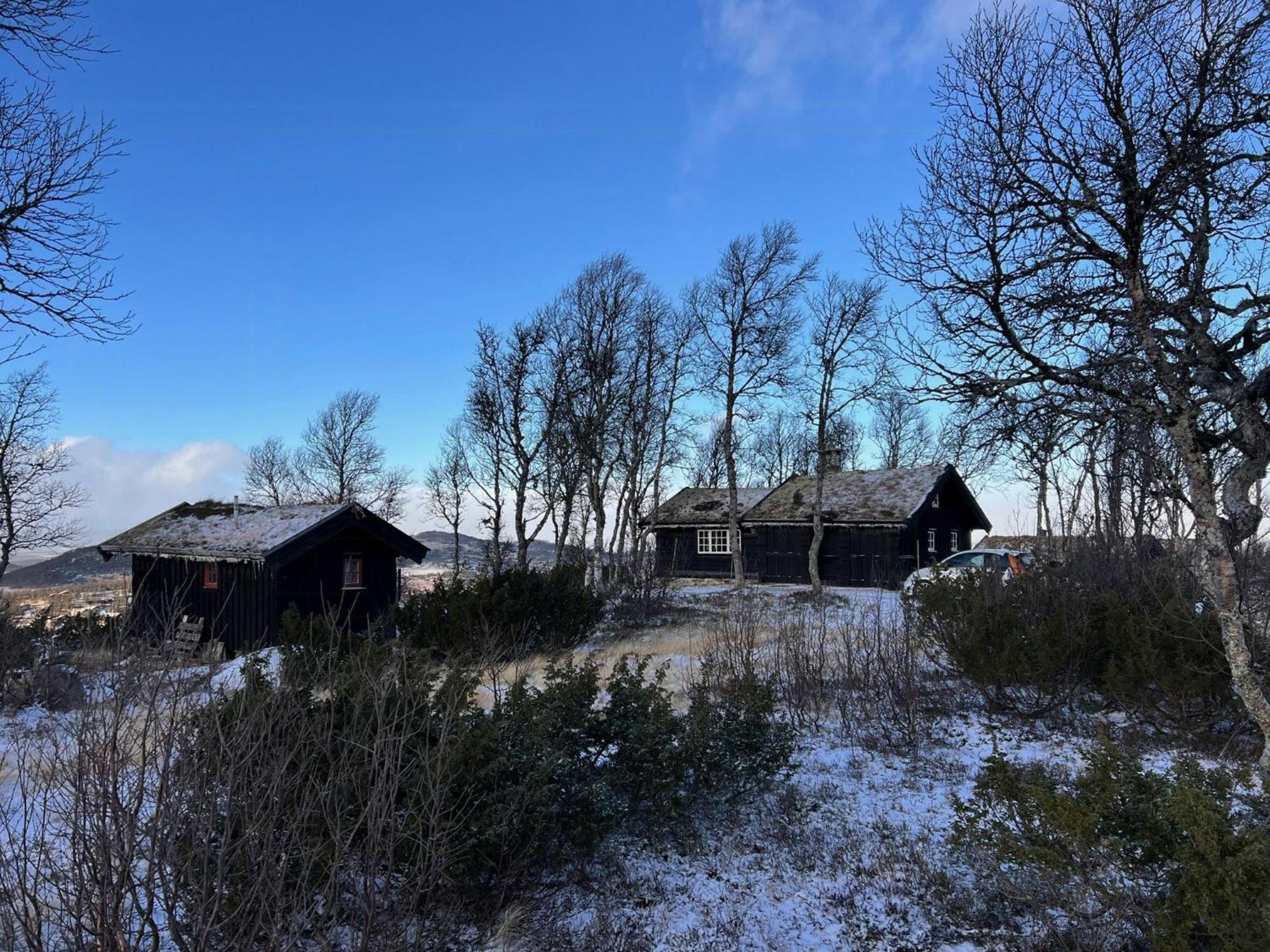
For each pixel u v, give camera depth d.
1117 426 5.98
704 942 4.37
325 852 3.70
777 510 30.48
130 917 3.09
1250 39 4.61
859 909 4.76
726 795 6.26
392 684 4.63
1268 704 4.66
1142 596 8.48
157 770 3.41
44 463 24.69
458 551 47.00
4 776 5.33
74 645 10.66
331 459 51.28
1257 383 4.99
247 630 16.12
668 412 30.95
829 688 9.31
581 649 14.37
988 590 9.07
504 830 4.16
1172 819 3.62
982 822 5.52
